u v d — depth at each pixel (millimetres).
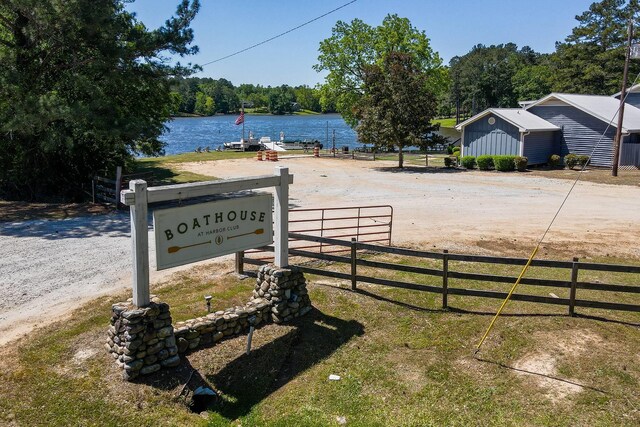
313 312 9008
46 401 6176
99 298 9398
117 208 18125
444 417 6180
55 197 20594
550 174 28594
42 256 12086
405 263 11938
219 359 7336
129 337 6602
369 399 6582
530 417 6109
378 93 32250
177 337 7297
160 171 29172
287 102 175000
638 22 52125
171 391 6555
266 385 6949
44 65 19781
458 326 8438
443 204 19562
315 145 48938
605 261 12234
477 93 100375
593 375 6914
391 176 28359
